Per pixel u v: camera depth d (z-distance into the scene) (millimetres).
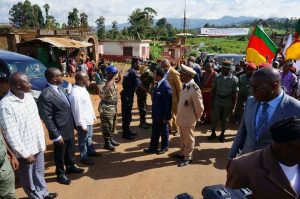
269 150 1631
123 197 4289
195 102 5035
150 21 72125
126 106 6574
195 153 5891
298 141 1449
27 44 16719
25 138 3676
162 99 5547
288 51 7188
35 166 3947
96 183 4695
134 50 36688
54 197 4230
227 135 7012
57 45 16188
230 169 1782
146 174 5000
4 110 3461
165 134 5809
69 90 5609
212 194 1293
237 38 79625
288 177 1664
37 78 8609
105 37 74188
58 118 4418
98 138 6816
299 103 2402
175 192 4430
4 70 8398
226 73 6238
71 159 4949
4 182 2977
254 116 2590
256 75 2393
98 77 12797
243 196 1307
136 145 6383
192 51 40906
